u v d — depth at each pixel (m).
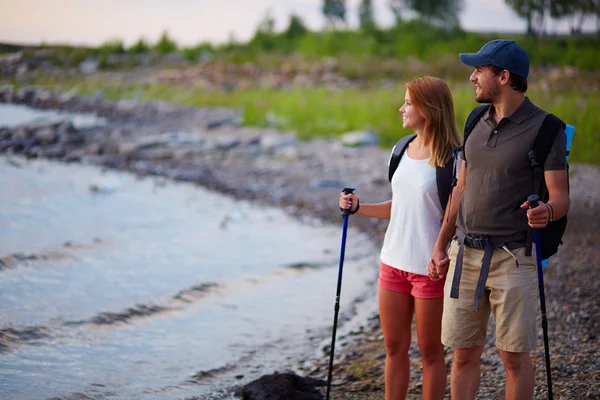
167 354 8.30
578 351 7.65
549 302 9.45
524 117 5.03
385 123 25.88
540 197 5.06
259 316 9.66
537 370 7.13
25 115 34.78
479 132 5.23
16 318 9.07
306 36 63.34
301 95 34.69
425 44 59.22
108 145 24.36
